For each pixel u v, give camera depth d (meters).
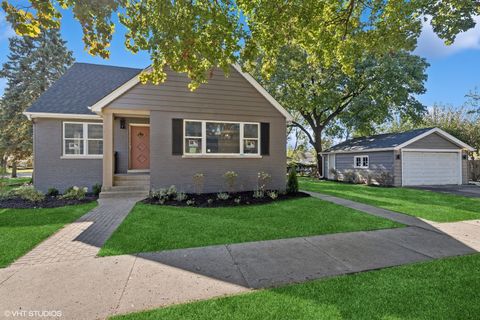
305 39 6.14
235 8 5.34
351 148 18.67
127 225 5.80
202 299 2.87
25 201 8.66
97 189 10.20
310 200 9.15
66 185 10.90
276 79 18.81
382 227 5.81
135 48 4.79
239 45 4.89
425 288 3.09
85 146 11.13
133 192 9.52
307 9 5.28
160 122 9.55
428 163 15.86
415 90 18.62
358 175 17.89
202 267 3.73
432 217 6.78
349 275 3.47
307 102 19.33
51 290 3.08
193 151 9.89
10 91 21.78
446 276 3.41
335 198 9.88
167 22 4.29
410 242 4.85
